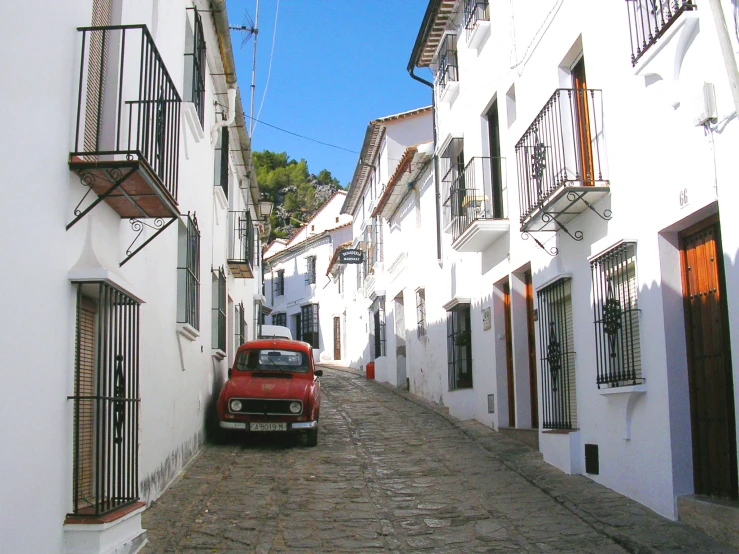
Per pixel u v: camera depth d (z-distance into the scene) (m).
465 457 11.30
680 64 6.88
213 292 14.22
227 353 16.77
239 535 7.18
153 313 8.27
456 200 14.71
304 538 7.15
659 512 7.36
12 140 4.62
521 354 12.38
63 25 5.47
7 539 4.51
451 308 15.77
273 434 13.78
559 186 8.71
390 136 25.69
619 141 8.30
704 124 6.50
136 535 6.25
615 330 8.26
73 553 5.35
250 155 17.92
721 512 6.37
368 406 19.03
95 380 6.37
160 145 6.90
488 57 13.66
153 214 6.79
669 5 6.97
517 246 12.09
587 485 8.83
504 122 12.77
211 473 10.09
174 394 9.56
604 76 8.68
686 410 7.20
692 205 6.73
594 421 9.03
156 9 8.64
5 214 4.54
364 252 30.67
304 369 14.13
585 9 9.19
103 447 5.67
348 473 10.33
